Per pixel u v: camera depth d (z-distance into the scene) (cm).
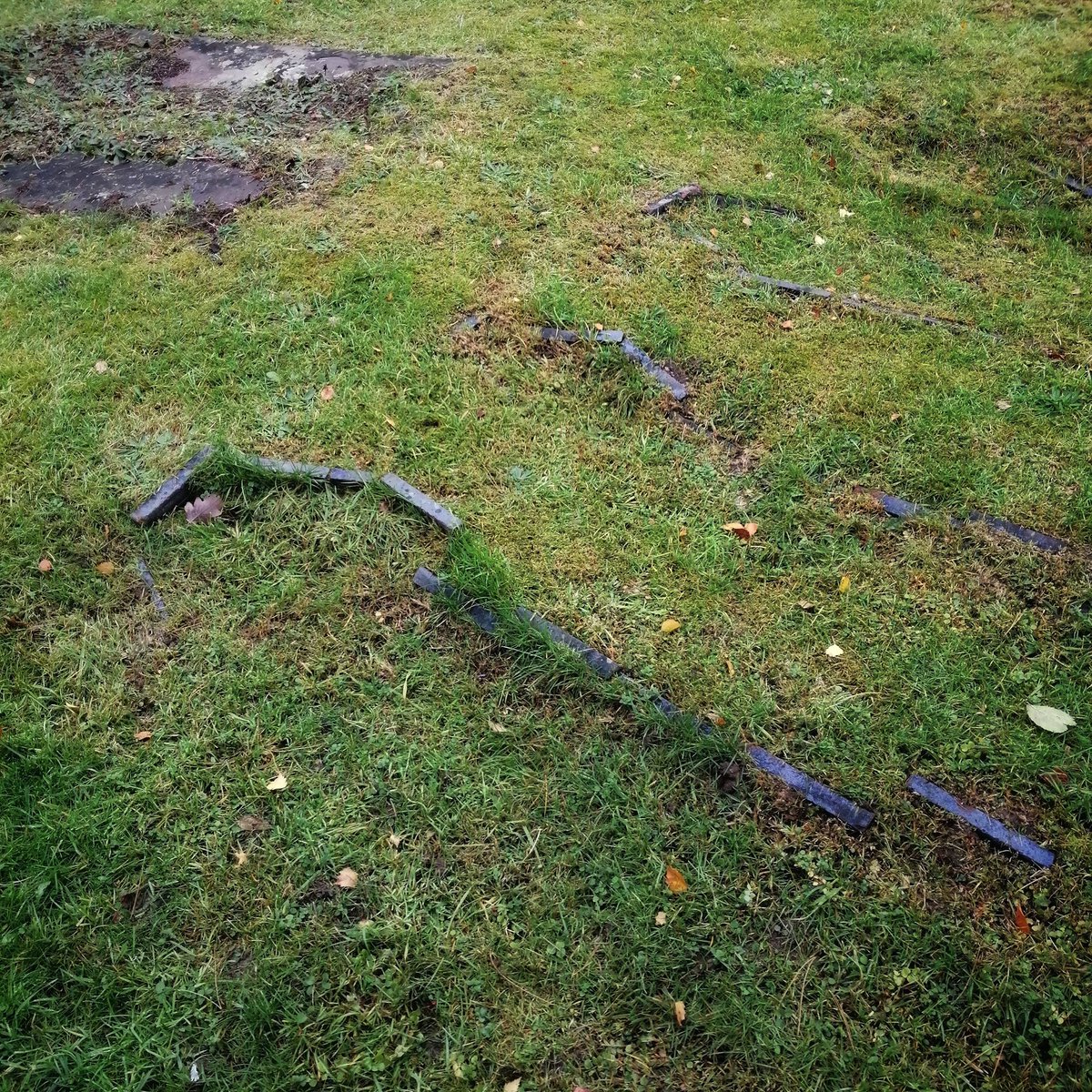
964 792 262
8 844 246
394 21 651
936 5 645
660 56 593
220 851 247
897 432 361
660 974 227
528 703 279
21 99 576
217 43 640
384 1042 216
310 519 325
